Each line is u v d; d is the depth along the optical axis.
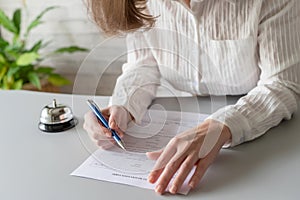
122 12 0.92
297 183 0.80
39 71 2.40
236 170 0.85
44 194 0.80
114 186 0.81
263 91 1.04
